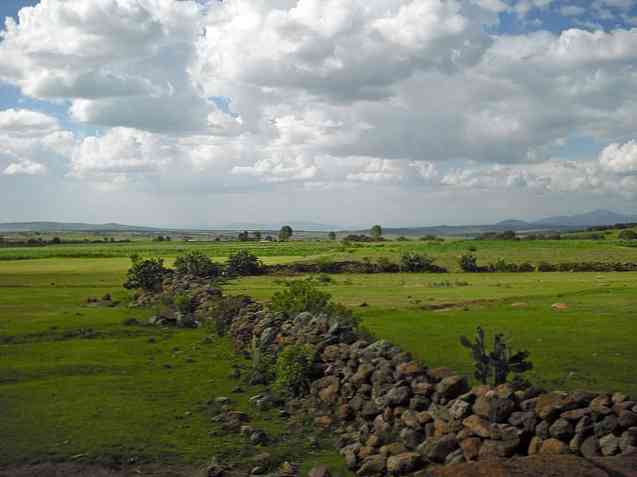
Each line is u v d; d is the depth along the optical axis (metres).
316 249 121.50
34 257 102.00
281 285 56.38
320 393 15.37
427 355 20.81
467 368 18.67
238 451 11.80
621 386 16.11
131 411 14.41
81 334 26.44
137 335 26.84
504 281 62.25
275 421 14.03
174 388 16.97
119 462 11.07
